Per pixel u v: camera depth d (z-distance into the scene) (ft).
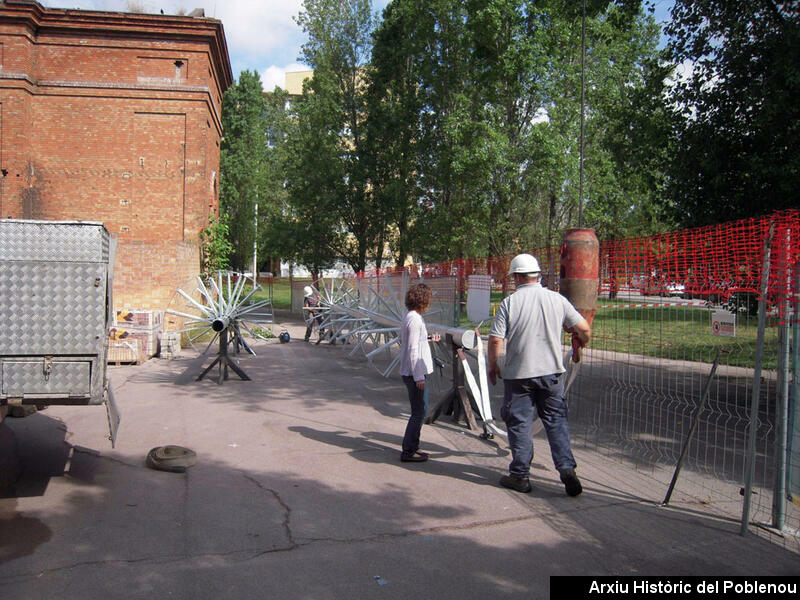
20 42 54.13
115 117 56.59
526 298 16.70
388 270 51.90
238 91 129.39
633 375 26.30
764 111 28.02
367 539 13.32
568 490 16.07
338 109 93.35
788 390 13.85
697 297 19.69
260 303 42.65
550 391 16.39
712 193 31.86
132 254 48.32
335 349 53.11
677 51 34.19
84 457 19.33
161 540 13.12
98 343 14.73
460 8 77.46
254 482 17.10
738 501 15.81
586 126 66.80
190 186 57.41
